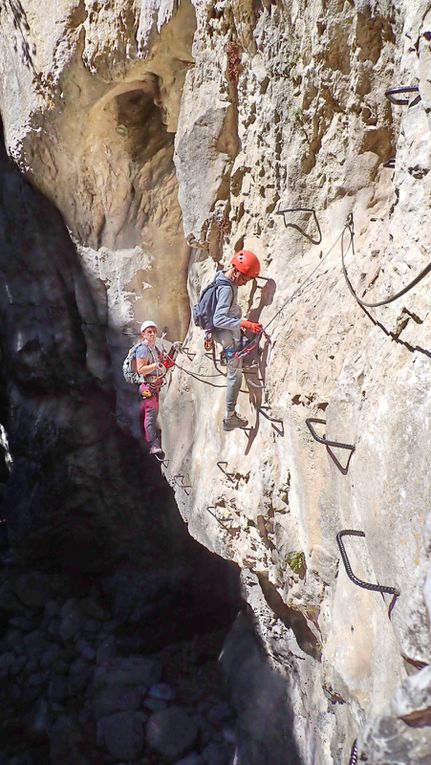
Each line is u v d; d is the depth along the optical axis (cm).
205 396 652
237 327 504
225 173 581
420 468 288
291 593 528
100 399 1036
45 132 774
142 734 955
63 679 1087
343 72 430
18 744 1045
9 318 1089
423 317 306
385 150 429
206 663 1051
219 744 920
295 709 795
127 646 1085
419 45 313
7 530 1248
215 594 1083
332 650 394
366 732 231
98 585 1185
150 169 784
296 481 470
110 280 853
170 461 738
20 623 1191
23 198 956
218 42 536
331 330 431
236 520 595
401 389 308
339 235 461
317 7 421
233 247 592
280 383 478
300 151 480
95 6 643
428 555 271
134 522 1098
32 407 1098
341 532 341
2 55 815
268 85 498
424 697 220
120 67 658
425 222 317
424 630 279
